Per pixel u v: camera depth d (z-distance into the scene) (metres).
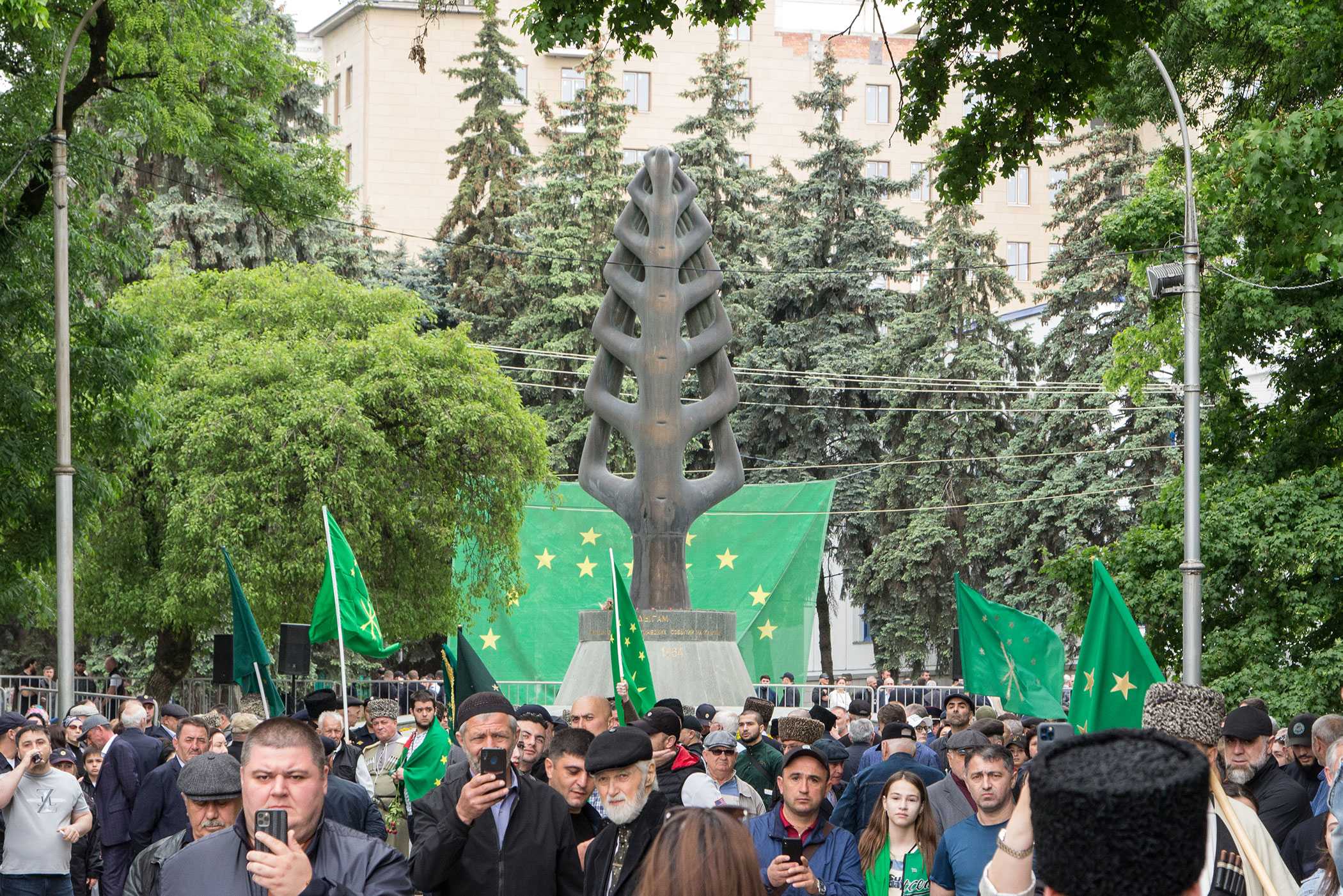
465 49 85.12
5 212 22.06
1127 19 16.78
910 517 51.75
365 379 33.94
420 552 35.34
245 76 26.72
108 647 45.94
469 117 61.59
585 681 26.81
